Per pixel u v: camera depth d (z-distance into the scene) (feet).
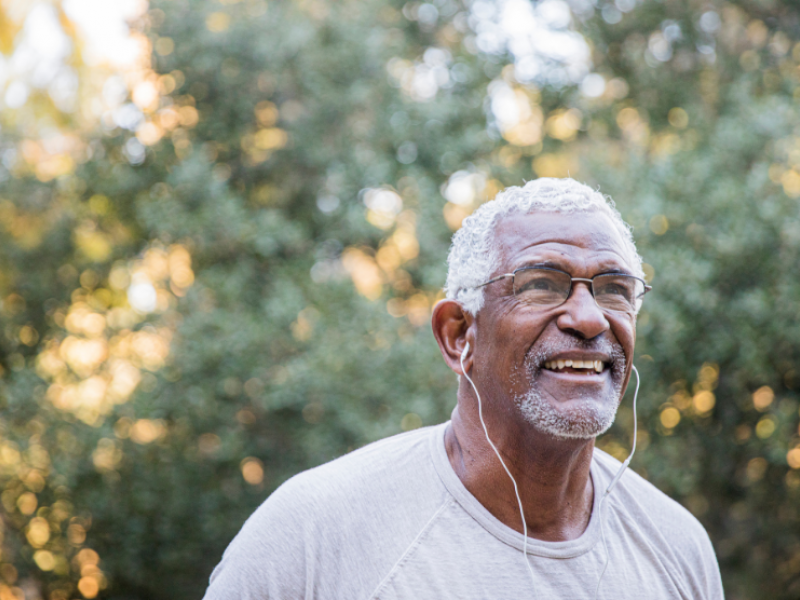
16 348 21.25
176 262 20.48
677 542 5.44
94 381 19.74
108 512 18.89
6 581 19.40
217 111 20.71
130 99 20.77
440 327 5.46
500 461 4.98
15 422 18.92
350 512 4.95
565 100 21.48
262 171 21.26
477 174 20.71
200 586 19.98
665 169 17.66
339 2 21.49
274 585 4.82
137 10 20.77
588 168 19.53
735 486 18.70
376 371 18.02
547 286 4.90
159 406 18.39
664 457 17.49
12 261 21.20
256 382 18.75
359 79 20.84
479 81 21.38
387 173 19.90
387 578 4.73
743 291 17.02
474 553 4.84
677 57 21.06
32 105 20.88
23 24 19.01
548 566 4.89
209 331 18.72
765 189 16.92
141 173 20.57
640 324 16.63
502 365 4.93
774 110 17.70
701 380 17.51
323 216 20.76
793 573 18.80
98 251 21.34
